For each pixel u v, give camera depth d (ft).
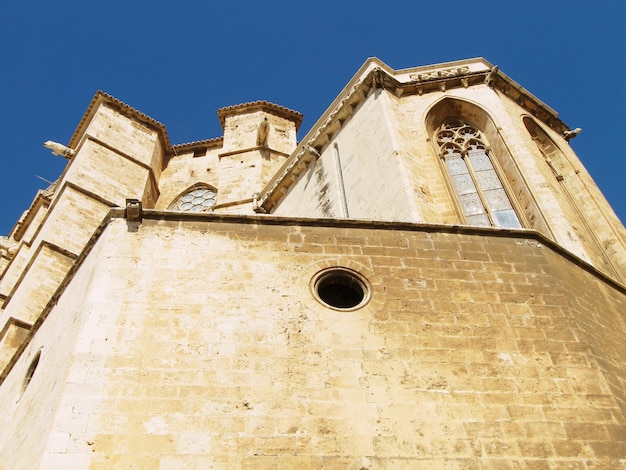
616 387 30.96
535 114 64.23
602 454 26.76
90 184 89.61
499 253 36.45
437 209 48.73
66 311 35.88
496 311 32.68
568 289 36.22
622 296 41.73
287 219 36.19
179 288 31.76
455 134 57.72
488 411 27.91
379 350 29.94
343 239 35.73
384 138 54.34
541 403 28.53
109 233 34.60
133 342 29.01
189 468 24.71
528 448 26.66
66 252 77.00
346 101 63.31
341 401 27.61
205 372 28.14
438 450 26.21
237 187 102.73
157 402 26.78
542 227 47.37
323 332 30.48
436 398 28.19
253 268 33.32
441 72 64.08
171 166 115.65
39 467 23.95
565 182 58.18
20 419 33.19
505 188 52.21
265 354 29.17
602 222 53.62
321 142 66.33
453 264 35.19
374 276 33.86
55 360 32.30
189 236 34.65
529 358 30.53
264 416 26.73
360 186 54.65
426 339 30.73
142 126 109.29
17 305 68.80
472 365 29.81
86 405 26.27
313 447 25.81
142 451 25.04
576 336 32.07
